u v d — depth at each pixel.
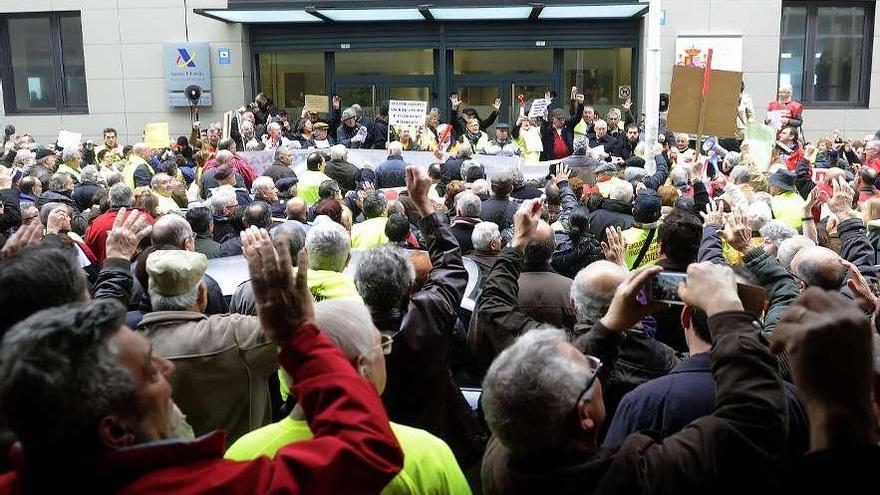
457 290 3.26
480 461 3.64
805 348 1.65
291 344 1.80
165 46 19.08
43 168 9.79
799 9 18.59
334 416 1.73
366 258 3.07
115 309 1.67
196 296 3.06
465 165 8.79
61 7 19.45
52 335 1.58
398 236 5.11
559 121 14.88
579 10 17.47
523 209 3.39
